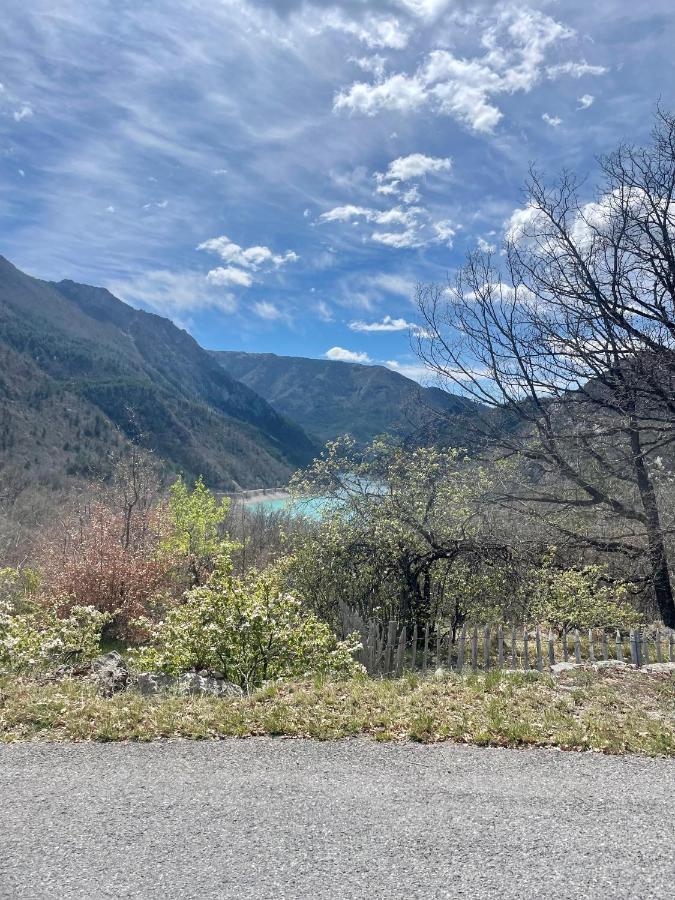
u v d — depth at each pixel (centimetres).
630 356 1633
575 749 625
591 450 1681
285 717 707
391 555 1738
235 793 521
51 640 1083
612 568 1909
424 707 735
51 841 440
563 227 1831
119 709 730
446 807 490
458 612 1795
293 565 1823
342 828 457
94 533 2861
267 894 375
